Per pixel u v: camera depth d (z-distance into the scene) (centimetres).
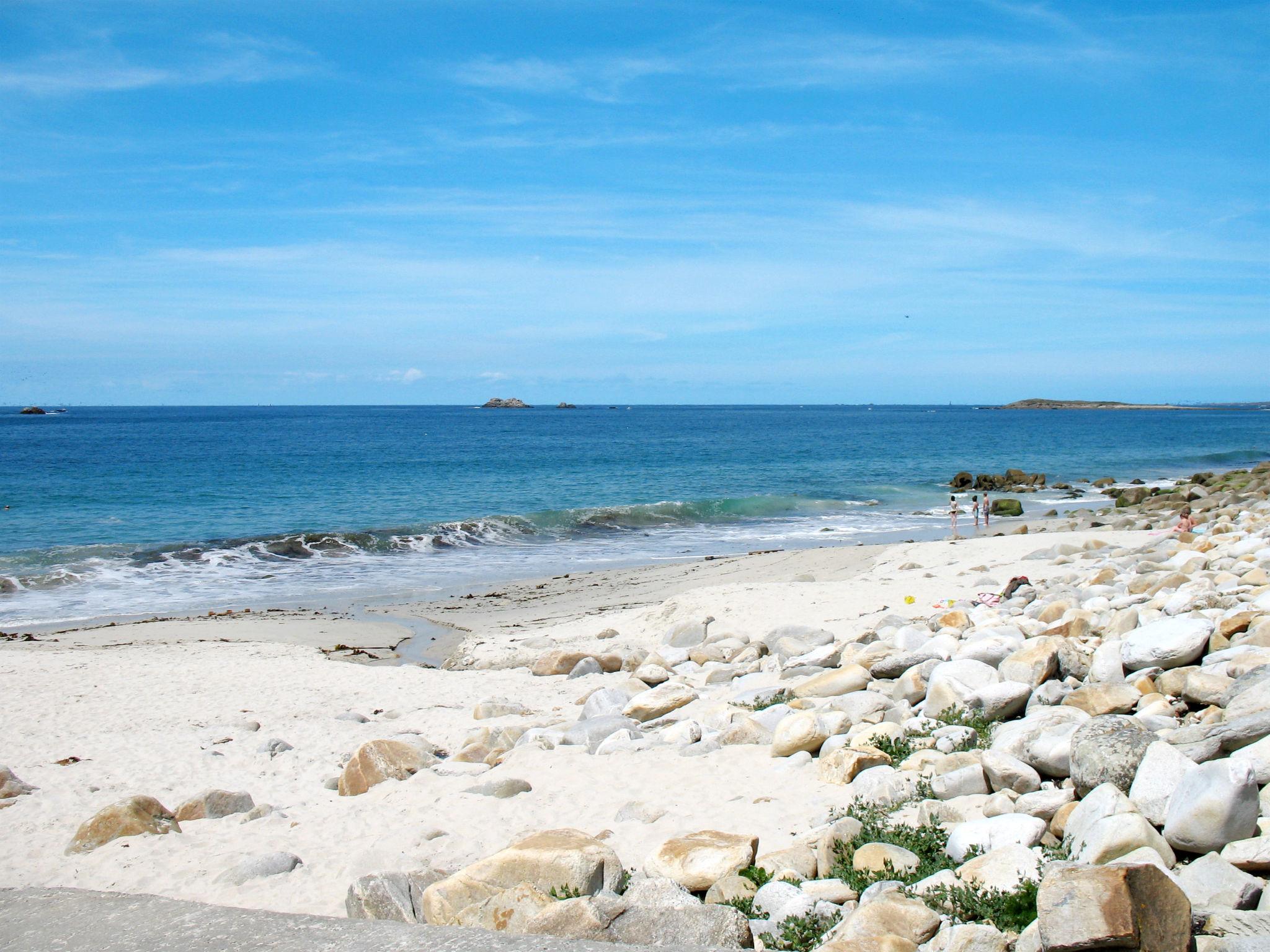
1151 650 810
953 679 852
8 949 469
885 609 1636
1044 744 625
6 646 1742
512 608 2142
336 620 2030
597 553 2952
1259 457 6888
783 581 2086
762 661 1292
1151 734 570
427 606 2194
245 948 454
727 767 822
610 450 7631
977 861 507
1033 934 407
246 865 668
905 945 423
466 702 1309
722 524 3606
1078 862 487
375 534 3130
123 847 739
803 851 579
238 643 1761
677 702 1092
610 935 464
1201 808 475
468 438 9600
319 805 850
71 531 3294
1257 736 565
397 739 1005
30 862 726
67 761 1004
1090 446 8594
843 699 919
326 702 1309
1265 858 447
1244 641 830
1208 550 1700
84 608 2191
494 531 3291
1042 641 883
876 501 4394
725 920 459
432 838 717
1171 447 8356
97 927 491
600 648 1602
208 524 3466
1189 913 393
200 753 1034
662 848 580
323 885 639
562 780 833
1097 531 2814
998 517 3831
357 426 12838
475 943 444
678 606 1812
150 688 1375
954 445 8675
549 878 542
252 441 8588
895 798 659
